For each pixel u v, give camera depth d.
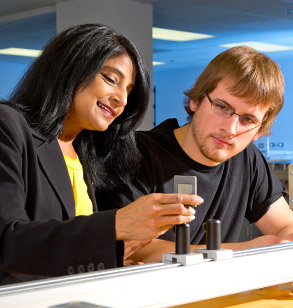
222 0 8.41
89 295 0.92
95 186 1.79
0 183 1.31
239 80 1.71
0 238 1.27
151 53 8.68
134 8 8.45
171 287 1.02
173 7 8.91
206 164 1.94
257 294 1.26
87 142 1.74
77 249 1.22
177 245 1.10
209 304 1.17
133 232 1.19
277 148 14.98
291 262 1.24
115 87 1.57
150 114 8.48
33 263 1.25
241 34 11.44
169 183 1.93
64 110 1.51
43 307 0.88
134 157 1.83
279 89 1.80
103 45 1.54
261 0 8.41
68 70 1.51
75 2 8.54
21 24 10.05
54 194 1.46
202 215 1.96
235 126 1.75
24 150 1.40
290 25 10.52
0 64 15.33
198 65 15.87
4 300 0.85
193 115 1.90
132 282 0.97
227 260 1.11
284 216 2.15
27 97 1.56
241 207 2.06
